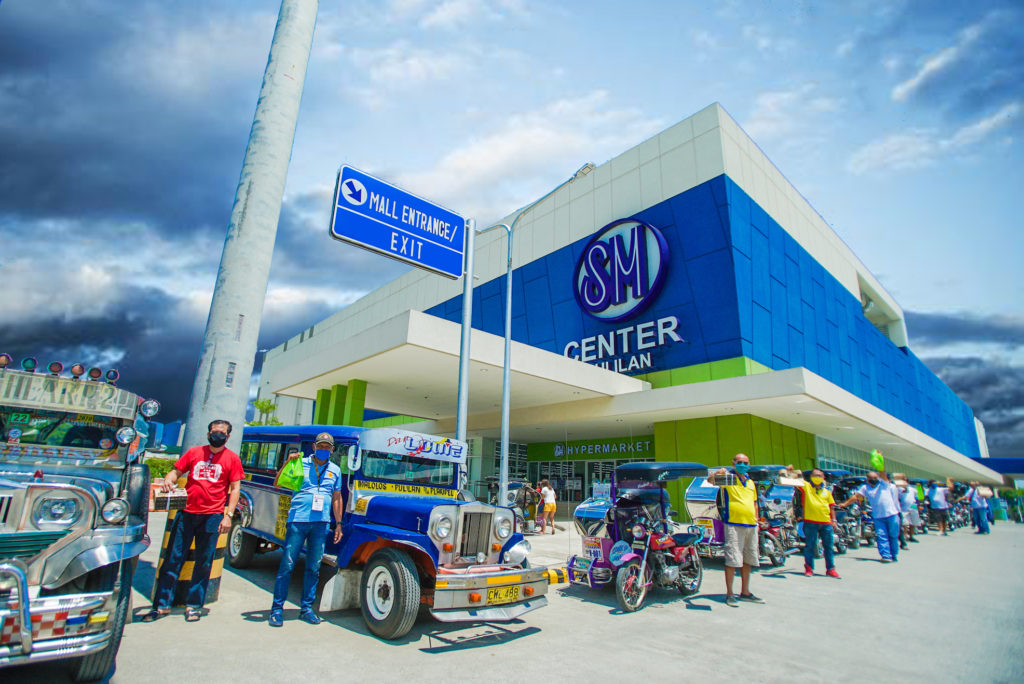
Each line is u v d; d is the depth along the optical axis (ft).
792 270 88.84
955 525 80.84
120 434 15.58
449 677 13.57
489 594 17.15
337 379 64.08
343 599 18.79
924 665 15.71
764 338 75.77
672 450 74.54
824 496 32.35
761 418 70.59
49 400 16.26
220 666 13.41
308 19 25.40
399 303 138.00
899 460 132.46
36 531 11.78
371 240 30.58
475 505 18.42
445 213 34.63
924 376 163.43
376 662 14.42
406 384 66.28
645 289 80.69
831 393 61.67
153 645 14.71
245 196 22.38
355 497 20.02
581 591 25.95
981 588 27.94
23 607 10.47
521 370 58.18
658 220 82.02
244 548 25.62
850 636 18.74
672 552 24.36
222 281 21.45
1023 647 17.58
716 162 77.20
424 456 22.88
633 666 15.08
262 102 23.57
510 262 45.06
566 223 96.32
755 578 30.25
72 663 12.26
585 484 94.53
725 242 74.49
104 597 11.50
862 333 116.06
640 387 73.77
